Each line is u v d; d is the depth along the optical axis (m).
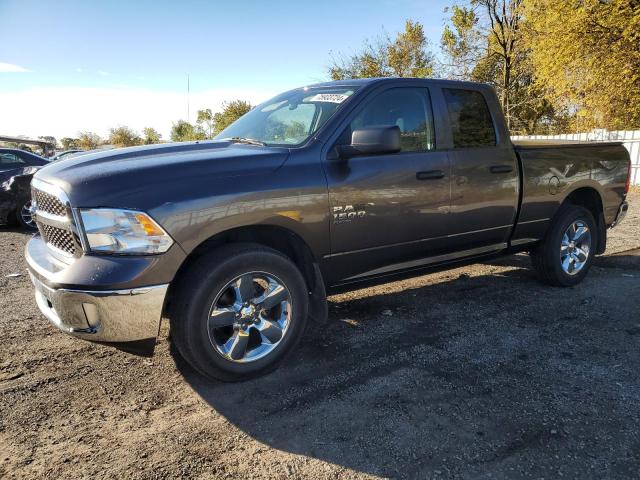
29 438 2.60
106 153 3.29
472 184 4.11
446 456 2.44
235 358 3.07
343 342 3.80
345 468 2.37
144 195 2.72
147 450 2.51
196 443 2.57
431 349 3.66
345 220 3.41
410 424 2.71
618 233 7.92
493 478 2.28
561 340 3.81
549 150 4.73
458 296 4.87
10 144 23.77
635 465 2.35
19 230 9.27
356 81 3.92
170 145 3.55
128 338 2.74
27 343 3.79
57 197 2.77
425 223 3.86
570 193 5.02
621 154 5.48
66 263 2.81
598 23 15.35
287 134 3.70
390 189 3.60
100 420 2.78
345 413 2.83
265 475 2.32
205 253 3.01
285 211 3.13
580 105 17.92
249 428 2.70
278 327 3.22
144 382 3.21
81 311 2.67
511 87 26.81
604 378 3.21
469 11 25.56
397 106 3.81
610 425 2.68
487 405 2.89
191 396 3.04
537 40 17.95
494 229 4.39
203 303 2.88
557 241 4.91
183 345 2.91
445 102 4.07
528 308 4.52
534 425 2.68
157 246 2.71
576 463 2.38
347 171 3.41
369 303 4.68
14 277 5.73
